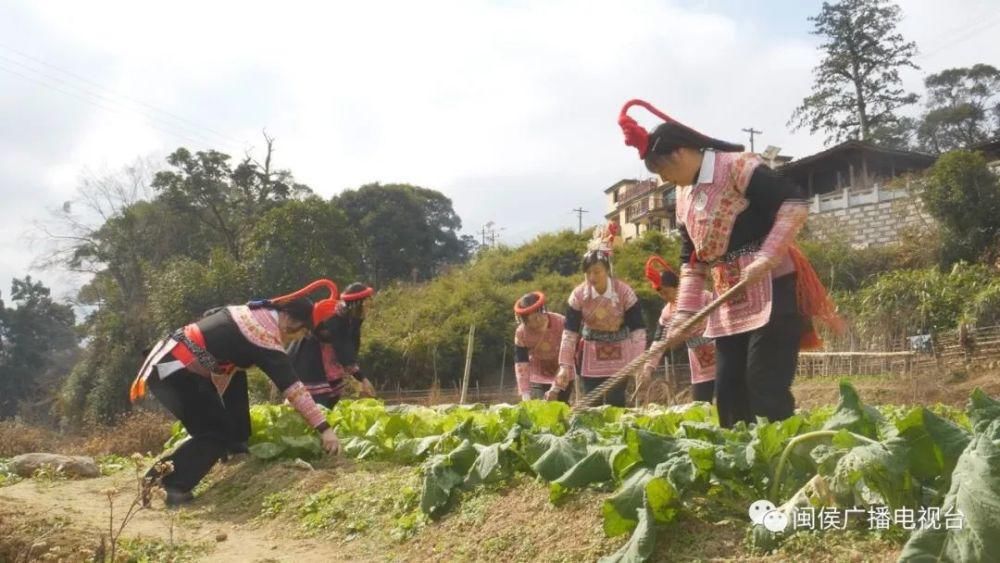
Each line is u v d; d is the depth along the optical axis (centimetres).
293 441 573
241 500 522
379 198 5178
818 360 2103
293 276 3131
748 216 446
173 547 420
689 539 299
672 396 1206
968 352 1878
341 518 444
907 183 3006
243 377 585
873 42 4884
